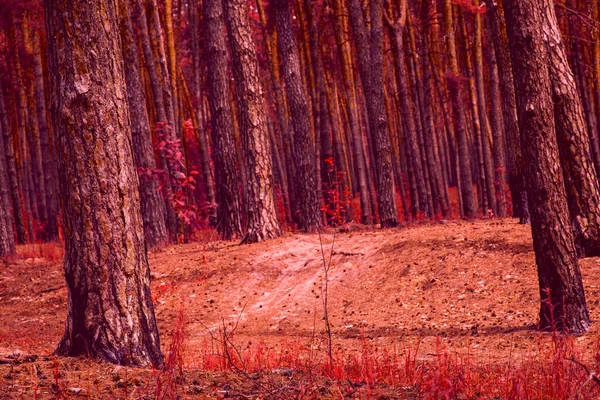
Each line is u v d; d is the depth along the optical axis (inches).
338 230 696.4
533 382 195.8
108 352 213.0
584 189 440.8
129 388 175.8
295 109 714.8
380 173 717.3
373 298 455.2
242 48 613.3
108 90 221.9
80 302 216.1
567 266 322.3
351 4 796.0
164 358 225.5
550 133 324.2
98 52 221.1
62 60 219.6
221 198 708.0
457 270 467.2
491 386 197.9
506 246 487.8
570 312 321.1
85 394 165.6
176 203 697.6
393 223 713.6
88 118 217.6
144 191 697.6
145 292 223.8
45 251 715.4
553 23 418.6
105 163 218.2
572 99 427.8
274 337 378.0
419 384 189.8
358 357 284.7
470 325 368.5
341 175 886.4
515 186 585.3
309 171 712.4
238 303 478.9
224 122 706.8
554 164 324.5
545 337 315.9
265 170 622.5
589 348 286.0
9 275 598.2
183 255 597.3
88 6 220.8
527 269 445.1
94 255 215.6
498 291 422.9
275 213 629.9
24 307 503.2
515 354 285.4
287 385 186.5
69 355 217.5
